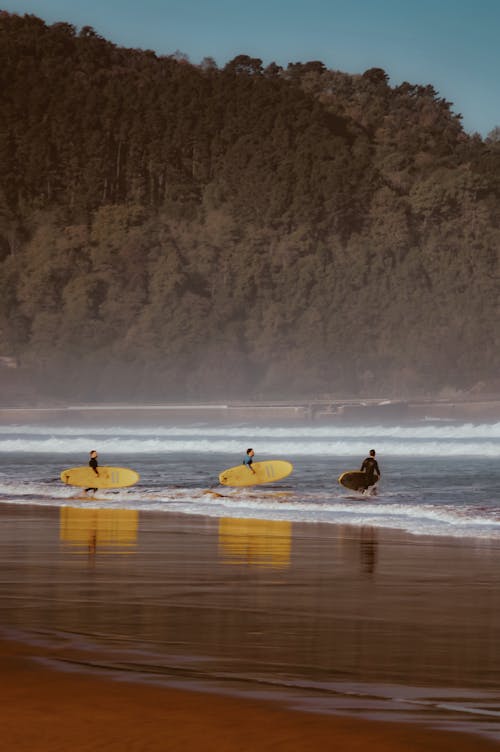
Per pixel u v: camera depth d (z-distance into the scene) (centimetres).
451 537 4803
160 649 2277
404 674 2073
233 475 8338
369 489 7506
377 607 2898
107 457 12962
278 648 2317
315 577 3491
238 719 1680
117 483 8075
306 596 3084
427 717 1730
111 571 3603
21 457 13000
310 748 1540
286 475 8381
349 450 13800
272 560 3953
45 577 3438
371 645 2367
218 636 2450
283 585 3309
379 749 1537
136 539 4678
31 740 1558
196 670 2061
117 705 1752
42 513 6050
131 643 2339
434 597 3091
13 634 2430
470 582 3391
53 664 2077
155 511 6203
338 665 2148
